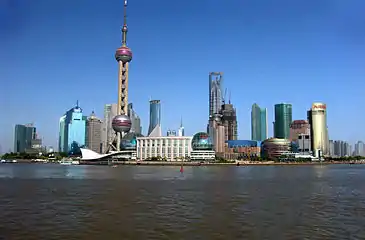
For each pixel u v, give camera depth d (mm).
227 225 49969
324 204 70125
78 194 88062
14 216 56781
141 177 166125
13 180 142375
